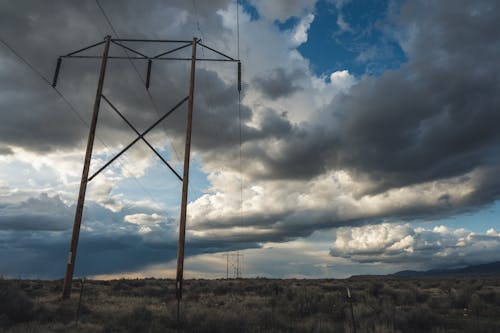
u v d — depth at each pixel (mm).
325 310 20984
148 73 30266
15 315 15523
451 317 19984
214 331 15031
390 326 15281
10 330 13305
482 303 24125
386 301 24516
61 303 20984
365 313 19094
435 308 24781
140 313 17125
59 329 14266
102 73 27859
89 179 25266
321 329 15219
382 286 36719
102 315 18234
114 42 28719
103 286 45562
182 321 16312
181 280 21656
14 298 16234
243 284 51344
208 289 42969
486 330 15531
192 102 26750
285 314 19359
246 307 22281
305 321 17797
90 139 26047
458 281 66562
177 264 22141
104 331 14461
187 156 24828
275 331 15203
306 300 22266
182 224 23000
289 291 29891
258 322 16781
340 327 15461
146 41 28875
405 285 55094
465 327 16234
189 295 31812
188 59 28797
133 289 40594
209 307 22016
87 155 25656
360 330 14594
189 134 25641
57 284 44781
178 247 22500
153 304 25031
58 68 28047
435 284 56562
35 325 14297
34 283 45281
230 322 15586
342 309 20438
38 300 22984
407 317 17391
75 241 23859
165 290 36406
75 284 44844
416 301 28797
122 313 17891
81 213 24484
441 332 15234
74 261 23609
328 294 29500
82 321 16625
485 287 48250
